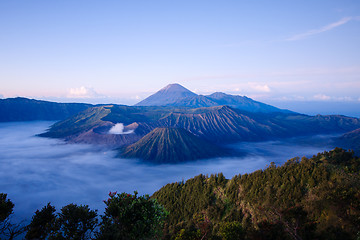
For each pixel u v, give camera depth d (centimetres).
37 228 1847
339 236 2050
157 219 1950
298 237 2077
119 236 1634
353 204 2383
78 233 1741
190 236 2741
